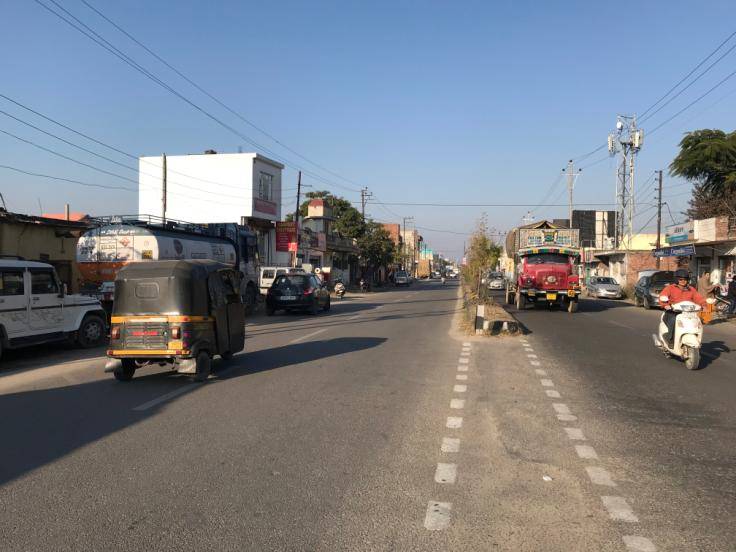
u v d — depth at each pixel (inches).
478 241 1152.8
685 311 421.4
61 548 148.6
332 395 325.4
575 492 185.8
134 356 360.2
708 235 1259.8
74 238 902.4
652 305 1043.9
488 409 294.8
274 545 150.3
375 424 265.4
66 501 177.5
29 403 309.9
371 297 1635.1
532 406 302.0
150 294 361.1
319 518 165.8
